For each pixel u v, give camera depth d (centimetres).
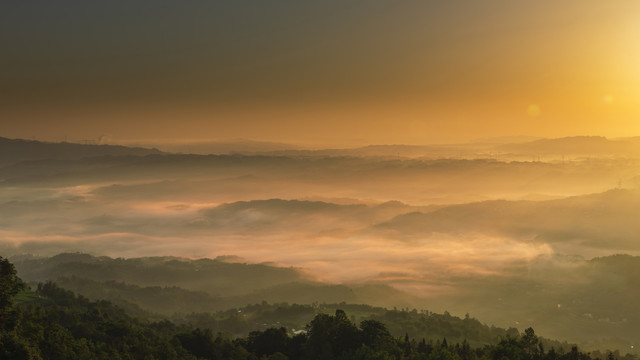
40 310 17662
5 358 10475
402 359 13825
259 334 17350
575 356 12950
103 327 16688
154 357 14862
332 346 14588
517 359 12788
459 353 14950
